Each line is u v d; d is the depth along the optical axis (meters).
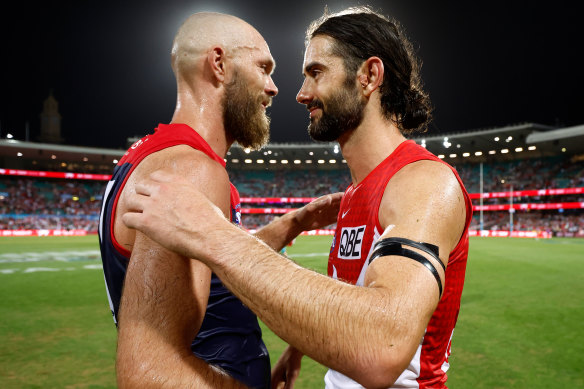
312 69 1.61
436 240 1.08
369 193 1.49
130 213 1.02
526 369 4.89
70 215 52.59
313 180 63.72
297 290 0.89
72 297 9.27
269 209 60.94
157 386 0.95
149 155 1.22
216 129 1.45
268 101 1.59
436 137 50.91
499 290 10.37
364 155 1.60
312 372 4.82
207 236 0.95
